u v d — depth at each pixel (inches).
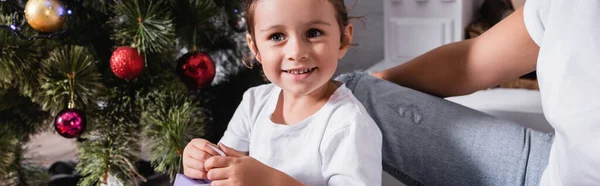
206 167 34.4
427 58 43.1
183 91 51.5
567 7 30.2
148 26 46.6
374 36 72.3
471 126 39.4
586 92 28.3
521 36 38.8
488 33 40.9
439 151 39.6
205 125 56.5
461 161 39.0
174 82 51.3
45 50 47.8
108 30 50.9
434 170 39.9
